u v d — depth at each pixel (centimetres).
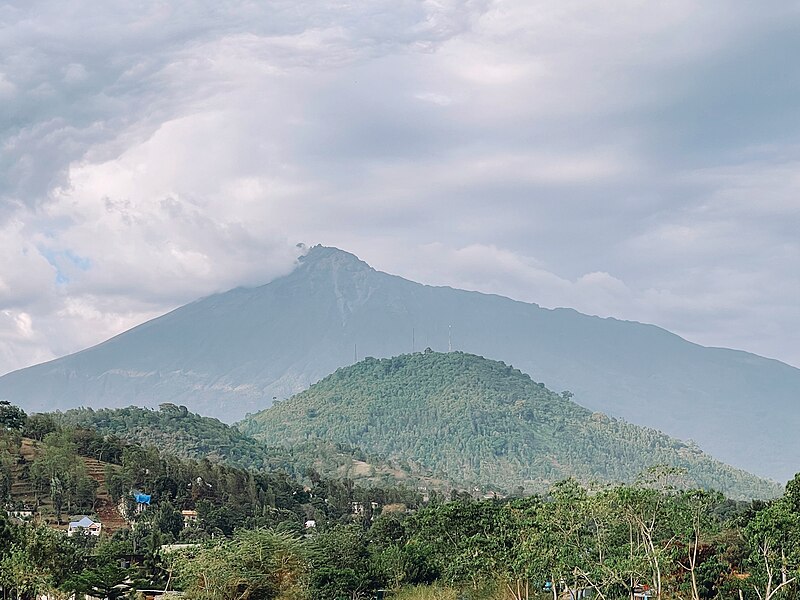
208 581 6725
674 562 5694
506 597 6512
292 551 7238
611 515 5616
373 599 7669
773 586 5266
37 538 6500
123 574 6769
